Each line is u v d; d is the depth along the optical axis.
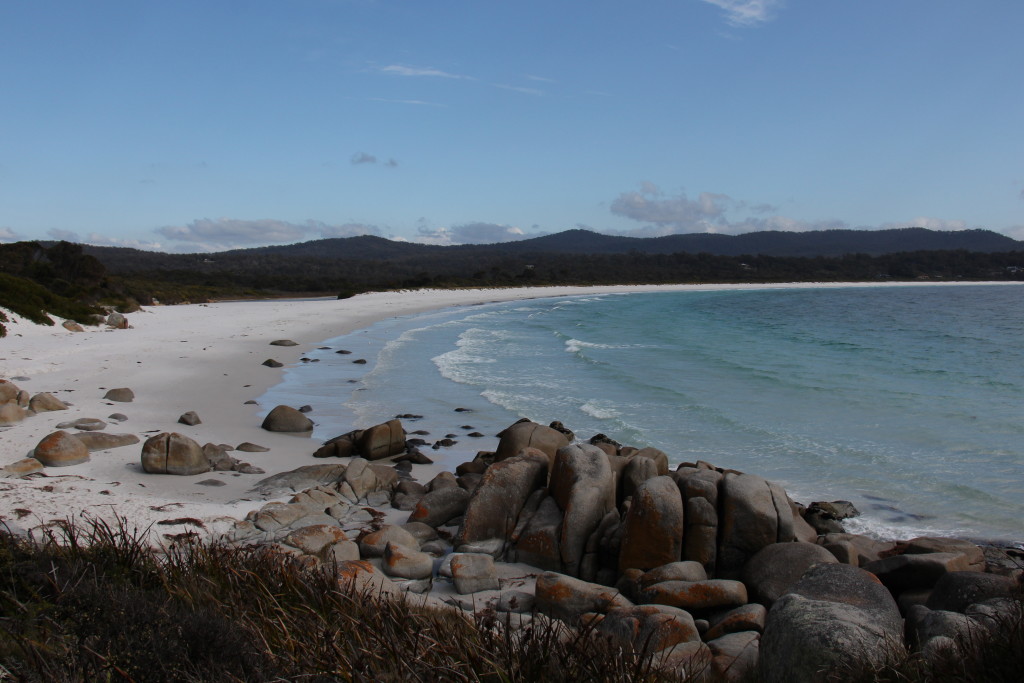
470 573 7.04
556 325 43.53
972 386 21.45
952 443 14.49
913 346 32.50
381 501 10.18
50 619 3.88
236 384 19.80
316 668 3.71
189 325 34.59
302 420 14.89
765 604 6.76
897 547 8.75
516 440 11.27
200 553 5.93
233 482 10.61
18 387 16.27
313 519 8.89
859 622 4.43
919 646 4.47
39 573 4.67
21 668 3.42
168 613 4.02
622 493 9.18
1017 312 55.47
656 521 7.40
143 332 29.92
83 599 4.11
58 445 10.80
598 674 3.88
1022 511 10.65
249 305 54.28
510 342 32.88
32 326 26.34
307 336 34.06
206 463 11.10
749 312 57.97
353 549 7.62
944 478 12.19
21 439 11.91
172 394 17.58
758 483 7.71
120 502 8.88
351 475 10.63
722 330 40.56
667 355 28.55
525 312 57.62
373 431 12.95
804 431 15.54
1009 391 20.53
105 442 12.04
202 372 21.16
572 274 128.62
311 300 67.94
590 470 8.34
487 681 3.80
